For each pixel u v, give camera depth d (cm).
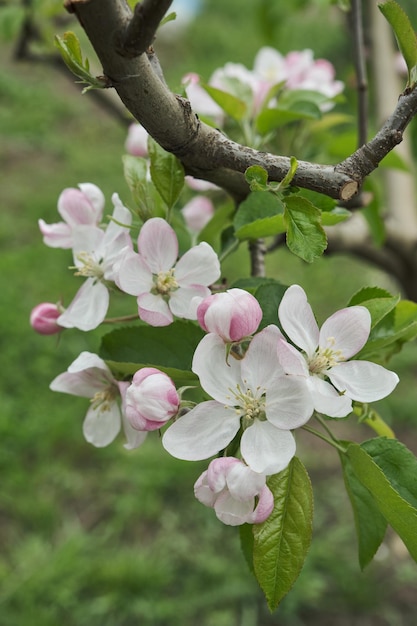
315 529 154
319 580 140
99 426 50
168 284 47
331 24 329
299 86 67
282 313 44
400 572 143
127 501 156
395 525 44
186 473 163
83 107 334
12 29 84
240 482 42
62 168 288
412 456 45
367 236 70
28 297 215
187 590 140
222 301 43
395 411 181
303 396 43
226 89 61
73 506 159
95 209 51
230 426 44
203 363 44
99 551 148
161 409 44
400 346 49
